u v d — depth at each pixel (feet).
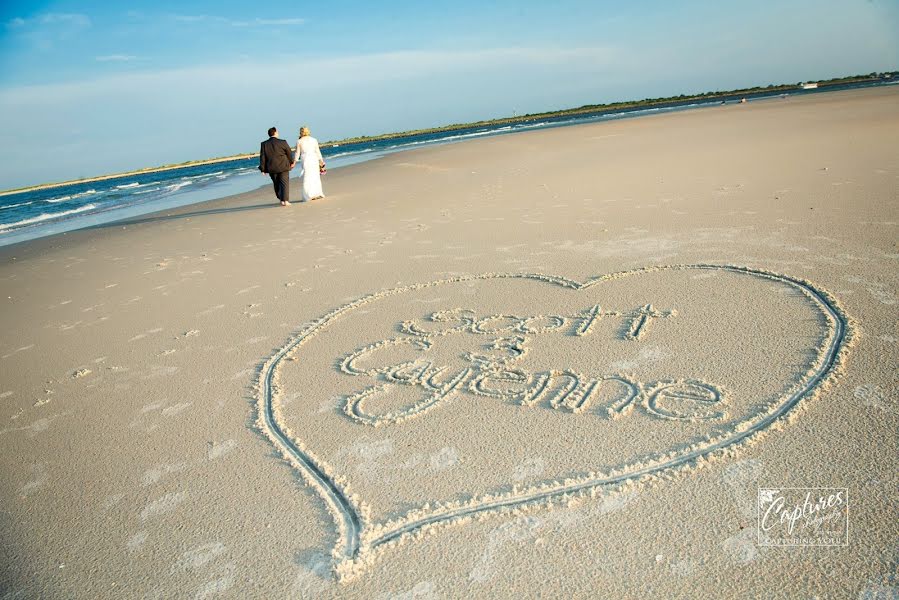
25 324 20.30
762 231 19.56
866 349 10.98
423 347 13.82
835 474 7.95
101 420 12.33
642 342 12.58
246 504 8.93
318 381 12.78
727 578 6.60
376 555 7.50
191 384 13.48
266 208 42.24
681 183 30.37
